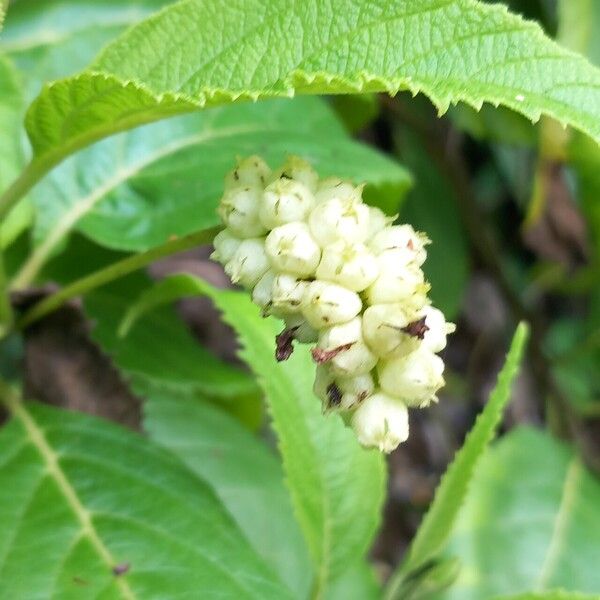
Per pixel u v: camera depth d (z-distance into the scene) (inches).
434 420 23.1
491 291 24.3
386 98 18.9
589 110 8.8
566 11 14.9
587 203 16.7
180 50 9.5
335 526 11.1
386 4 9.0
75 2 13.7
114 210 12.4
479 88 8.8
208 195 12.4
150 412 13.0
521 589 13.9
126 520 10.7
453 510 10.9
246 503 13.0
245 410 14.0
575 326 24.5
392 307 8.8
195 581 10.3
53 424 11.4
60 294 11.4
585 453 18.2
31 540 10.4
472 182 23.4
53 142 10.3
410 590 12.1
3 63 12.6
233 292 11.4
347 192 9.3
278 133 13.1
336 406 9.1
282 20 9.3
